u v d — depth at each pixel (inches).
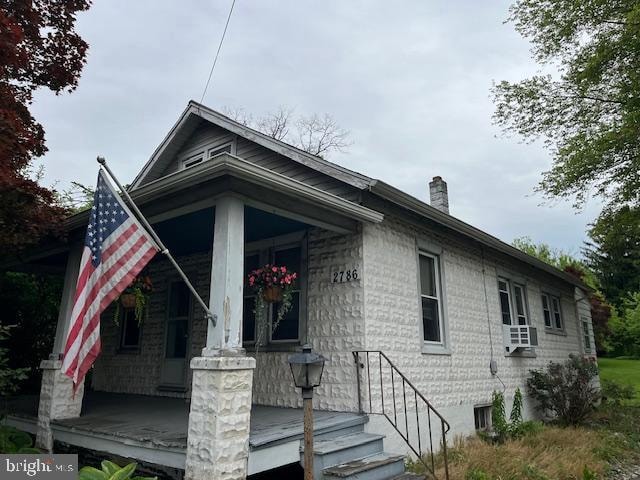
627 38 378.0
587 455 274.4
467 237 362.9
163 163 394.6
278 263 285.7
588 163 416.2
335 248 259.4
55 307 434.6
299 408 247.3
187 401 300.2
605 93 425.7
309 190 196.1
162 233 278.2
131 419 229.9
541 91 445.7
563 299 558.6
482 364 349.4
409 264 288.2
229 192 178.4
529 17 434.9
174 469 195.6
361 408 228.1
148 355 358.6
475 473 209.3
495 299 390.6
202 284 330.0
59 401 240.4
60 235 252.1
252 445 163.5
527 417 401.1
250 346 280.2
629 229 452.8
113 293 159.6
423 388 277.0
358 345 237.8
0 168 193.9
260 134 311.6
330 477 169.2
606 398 527.2
